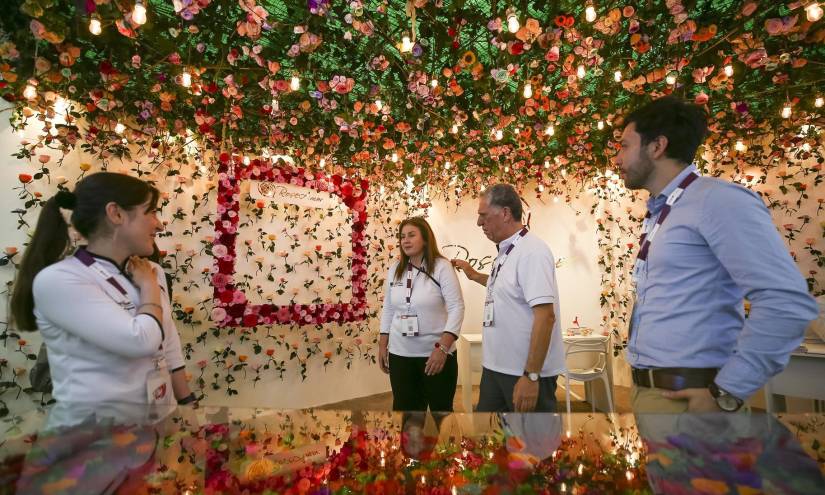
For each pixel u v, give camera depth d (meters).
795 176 4.09
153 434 0.89
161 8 2.39
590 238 5.67
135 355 1.20
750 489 0.64
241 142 3.88
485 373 2.05
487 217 2.07
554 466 0.76
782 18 2.21
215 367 3.92
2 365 2.77
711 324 1.16
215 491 0.70
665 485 0.67
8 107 2.85
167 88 2.86
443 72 2.82
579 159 4.91
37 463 0.75
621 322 5.34
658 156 1.30
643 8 2.35
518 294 1.91
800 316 0.97
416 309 2.55
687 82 3.06
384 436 0.91
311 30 2.35
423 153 4.59
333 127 3.80
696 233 1.18
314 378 4.67
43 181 3.00
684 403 1.15
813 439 0.78
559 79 3.23
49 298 1.16
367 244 5.14
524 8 2.41
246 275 4.08
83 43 2.36
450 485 0.72
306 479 0.75
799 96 3.33
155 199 1.38
